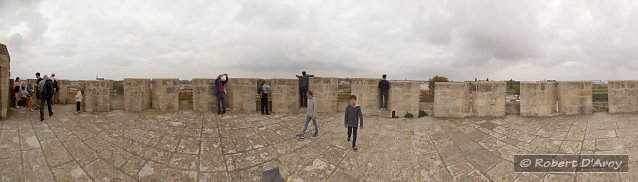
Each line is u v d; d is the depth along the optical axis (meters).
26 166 6.78
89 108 11.48
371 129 10.10
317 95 12.24
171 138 8.94
